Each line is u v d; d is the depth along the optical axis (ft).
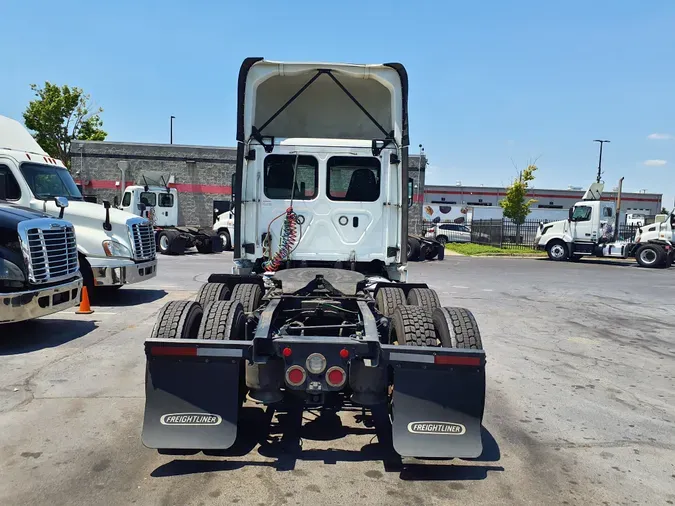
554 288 51.29
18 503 11.55
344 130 25.58
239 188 22.03
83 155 103.40
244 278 20.34
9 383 19.35
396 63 21.94
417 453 12.77
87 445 14.47
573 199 214.48
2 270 23.02
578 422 17.34
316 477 13.08
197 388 12.99
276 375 13.99
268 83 24.35
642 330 32.73
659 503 12.40
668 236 78.64
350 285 17.80
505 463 14.21
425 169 102.47
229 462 13.74
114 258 35.50
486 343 27.89
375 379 13.88
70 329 27.96
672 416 18.12
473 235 125.49
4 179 33.78
